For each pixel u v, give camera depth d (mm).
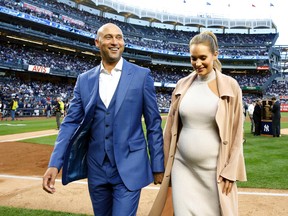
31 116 30234
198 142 2373
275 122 13016
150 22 65875
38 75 41281
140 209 4121
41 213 3869
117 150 2268
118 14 61562
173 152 2527
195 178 2443
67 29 42281
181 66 60094
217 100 2375
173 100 2668
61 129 2416
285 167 6688
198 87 2498
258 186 5160
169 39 62781
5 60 34469
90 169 2387
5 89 31984
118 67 2379
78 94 2492
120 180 2266
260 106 13695
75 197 4664
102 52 2365
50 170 2201
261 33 68500
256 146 10109
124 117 2303
